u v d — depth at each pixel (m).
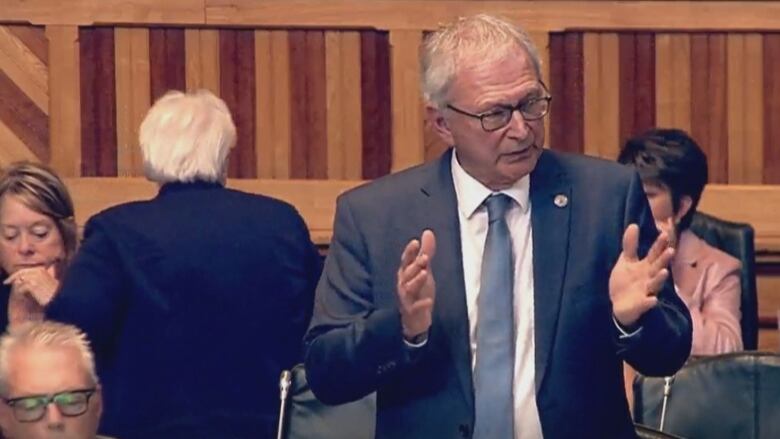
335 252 11.48
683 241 17.23
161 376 13.69
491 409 11.02
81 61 21.20
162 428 13.63
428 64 11.09
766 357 13.97
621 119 21.34
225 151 14.29
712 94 21.34
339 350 10.88
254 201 14.19
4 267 15.58
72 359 11.84
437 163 11.53
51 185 15.57
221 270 13.78
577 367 11.09
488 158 10.93
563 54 21.31
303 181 21.25
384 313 10.77
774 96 21.36
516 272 11.24
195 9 21.11
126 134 21.23
